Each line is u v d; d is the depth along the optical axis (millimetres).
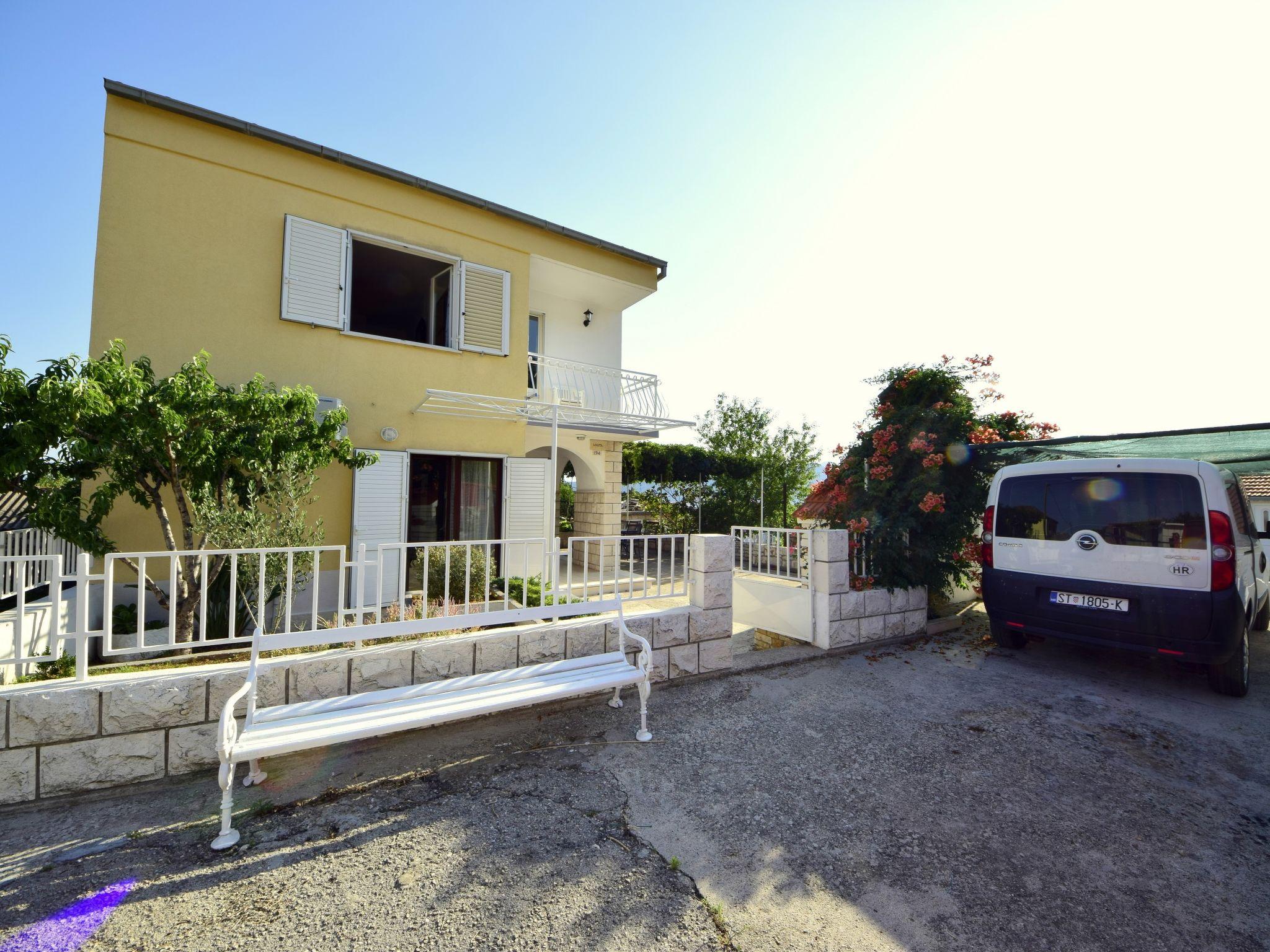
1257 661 5516
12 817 2691
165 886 2256
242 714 3156
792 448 21406
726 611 4980
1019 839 2623
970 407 6797
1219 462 6129
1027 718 4066
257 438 4965
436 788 3053
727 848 2543
